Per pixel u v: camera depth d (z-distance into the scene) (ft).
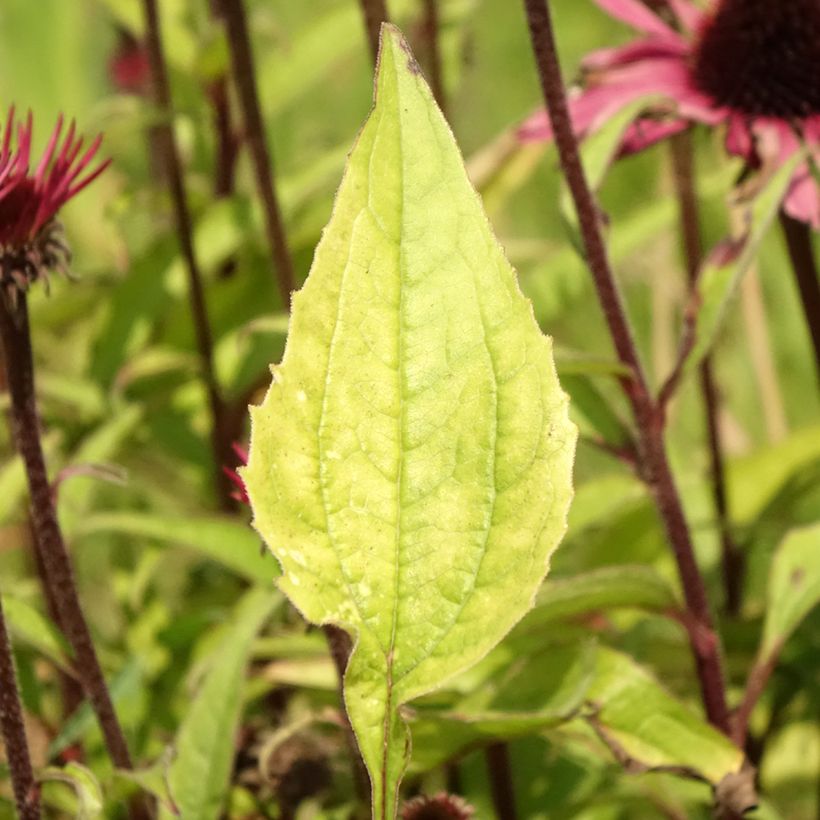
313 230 4.43
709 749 3.36
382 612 2.87
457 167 2.85
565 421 2.85
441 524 2.87
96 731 3.73
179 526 3.75
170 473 4.56
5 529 4.15
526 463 2.85
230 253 4.48
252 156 3.88
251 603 3.70
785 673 4.01
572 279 4.29
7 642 3.19
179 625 3.87
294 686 3.81
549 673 3.48
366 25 3.62
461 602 2.87
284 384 2.85
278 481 2.85
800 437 4.22
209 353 4.21
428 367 2.86
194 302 4.20
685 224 4.13
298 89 4.67
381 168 2.85
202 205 4.44
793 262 3.80
